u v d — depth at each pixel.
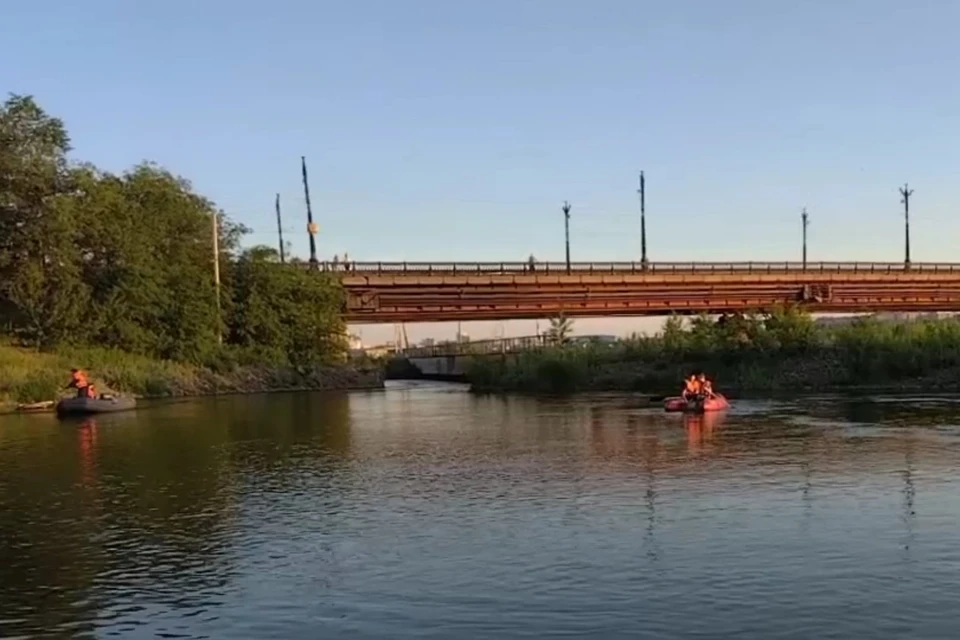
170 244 72.44
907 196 113.19
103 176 72.19
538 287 82.56
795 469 23.20
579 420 39.28
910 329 64.25
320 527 17.45
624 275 85.06
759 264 91.56
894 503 18.59
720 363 66.69
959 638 10.80
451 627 11.56
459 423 39.03
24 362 57.69
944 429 32.09
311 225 93.25
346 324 84.12
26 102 64.75
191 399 60.34
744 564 14.12
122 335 66.19
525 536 16.33
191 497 20.91
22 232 63.56
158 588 13.62
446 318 81.69
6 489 22.41
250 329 74.88
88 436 35.16
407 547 15.70
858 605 12.03
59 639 11.53
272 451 29.34
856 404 44.47
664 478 22.27
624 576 13.61
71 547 16.22
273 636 11.44
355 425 38.84
